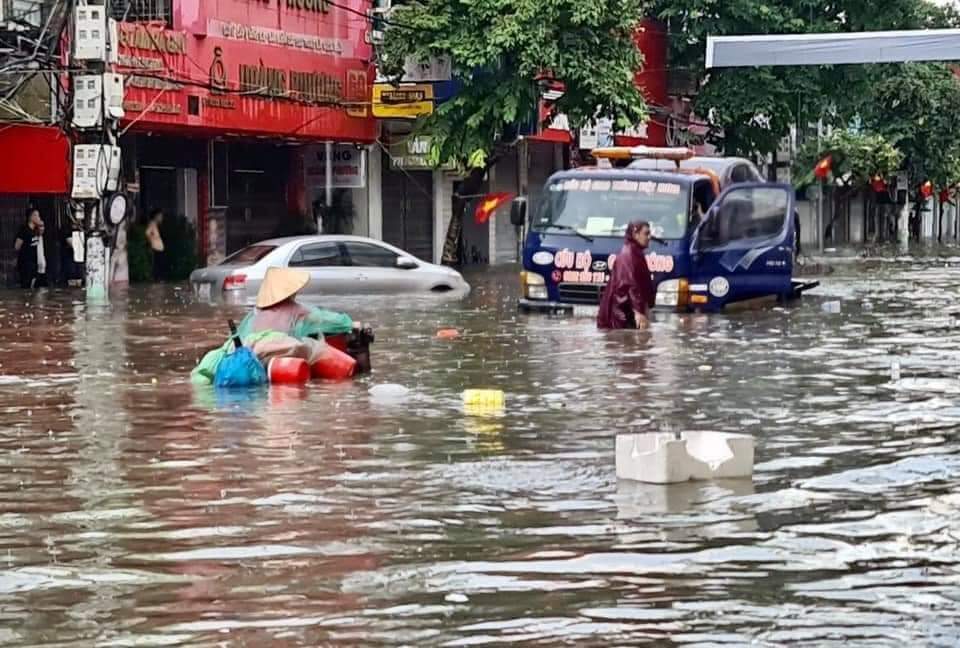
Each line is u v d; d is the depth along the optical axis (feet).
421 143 163.53
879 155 263.49
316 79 148.46
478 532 34.40
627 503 37.58
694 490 39.24
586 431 49.26
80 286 123.95
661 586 29.66
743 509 36.78
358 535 34.19
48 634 26.71
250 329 64.49
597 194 101.40
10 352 73.82
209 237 145.59
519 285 133.69
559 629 26.89
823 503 37.55
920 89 278.26
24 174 119.75
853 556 31.99
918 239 335.06
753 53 109.91
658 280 98.48
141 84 123.13
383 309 101.19
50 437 48.08
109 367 67.72
